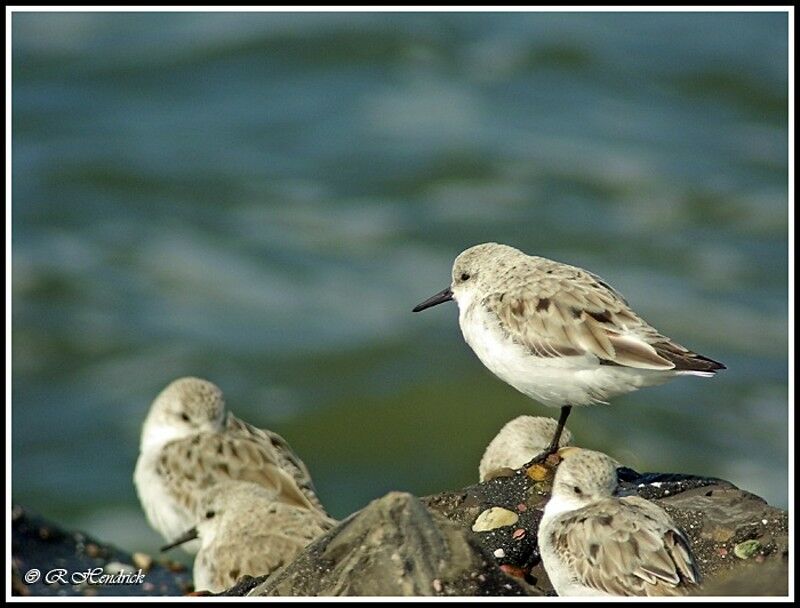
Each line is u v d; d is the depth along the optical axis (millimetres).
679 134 24531
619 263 20609
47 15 28703
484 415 17594
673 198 22391
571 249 20938
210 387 12258
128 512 15992
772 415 17312
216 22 28328
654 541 7742
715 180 23062
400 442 17172
